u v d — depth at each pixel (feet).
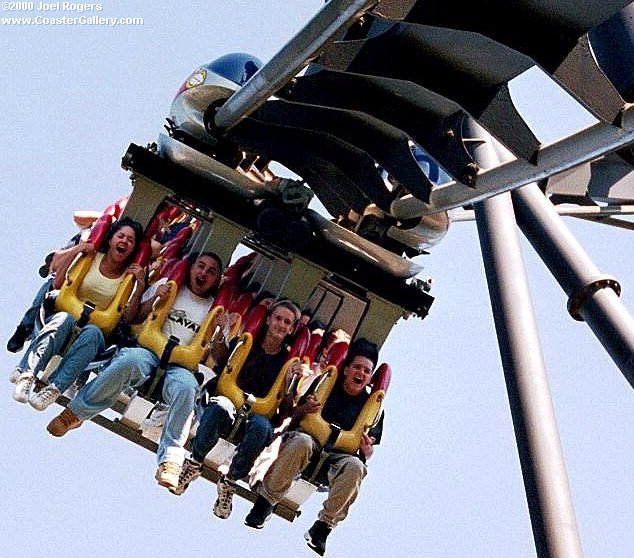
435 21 53.52
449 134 64.59
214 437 73.31
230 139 75.20
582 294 62.34
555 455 56.54
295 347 75.97
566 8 52.03
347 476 75.36
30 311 76.33
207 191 76.59
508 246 63.82
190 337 74.74
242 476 74.02
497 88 59.31
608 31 59.82
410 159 69.97
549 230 65.26
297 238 76.79
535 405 58.13
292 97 64.75
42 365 73.05
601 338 61.00
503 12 53.57
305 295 77.46
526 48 53.62
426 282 79.46
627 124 54.08
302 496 77.41
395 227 77.97
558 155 58.18
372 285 78.38
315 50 57.16
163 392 73.36
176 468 71.82
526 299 62.08
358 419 76.64
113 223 76.48
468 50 57.16
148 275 77.10
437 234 78.54
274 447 74.43
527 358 59.72
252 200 77.41
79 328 73.87
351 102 64.39
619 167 75.87
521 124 59.16
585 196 81.15
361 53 59.77
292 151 75.82
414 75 59.62
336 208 78.54
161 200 76.43
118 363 72.28
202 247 76.79
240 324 76.28
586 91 53.88
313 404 75.31
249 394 75.15
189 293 75.66
